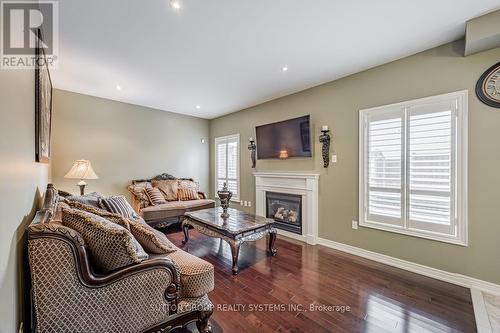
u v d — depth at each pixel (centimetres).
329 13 199
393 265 282
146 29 220
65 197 270
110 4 184
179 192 496
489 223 222
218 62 290
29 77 145
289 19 207
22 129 124
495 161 219
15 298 104
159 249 168
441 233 249
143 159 493
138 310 136
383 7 192
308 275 255
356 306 199
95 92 404
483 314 188
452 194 242
